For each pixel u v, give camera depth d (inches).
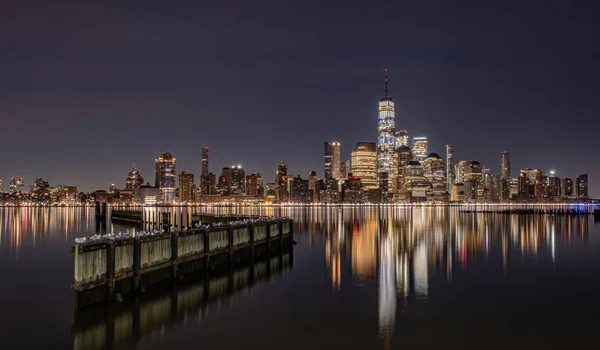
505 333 999.0
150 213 6752.0
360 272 1722.4
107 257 1198.9
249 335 986.1
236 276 1626.5
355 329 1023.6
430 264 1921.8
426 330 1017.5
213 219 3585.1
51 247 2581.2
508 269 1788.9
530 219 6171.3
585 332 1005.8
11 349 921.5
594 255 2202.3
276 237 2333.9
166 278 1435.8
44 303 1273.4
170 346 925.8
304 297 1315.2
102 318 1098.1
